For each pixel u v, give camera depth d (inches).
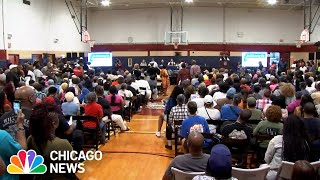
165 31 834.2
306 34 735.1
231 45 824.3
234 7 819.4
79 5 778.8
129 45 848.3
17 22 516.1
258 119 215.8
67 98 243.8
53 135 112.4
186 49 831.7
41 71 436.8
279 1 741.9
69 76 404.8
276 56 819.4
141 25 842.8
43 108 112.3
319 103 235.1
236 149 179.8
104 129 267.9
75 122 234.1
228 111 221.9
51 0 639.8
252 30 823.1
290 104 238.1
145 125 352.8
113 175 202.2
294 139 137.6
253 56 748.0
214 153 92.5
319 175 125.1
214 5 811.4
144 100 481.1
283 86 278.5
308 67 599.5
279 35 821.9
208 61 829.2
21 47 528.4
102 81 382.6
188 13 828.0
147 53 842.8
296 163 90.5
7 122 119.6
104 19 855.7
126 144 275.0
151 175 203.0
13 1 503.2
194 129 193.9
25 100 128.8
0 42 470.3
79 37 788.0
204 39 829.8
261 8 817.5
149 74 605.6
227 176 89.4
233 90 258.1
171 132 251.9
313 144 151.2
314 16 756.0
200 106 248.8
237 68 771.4
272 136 180.7
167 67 780.6
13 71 315.3
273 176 138.5
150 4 808.3
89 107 241.9
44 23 611.5
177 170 122.0
